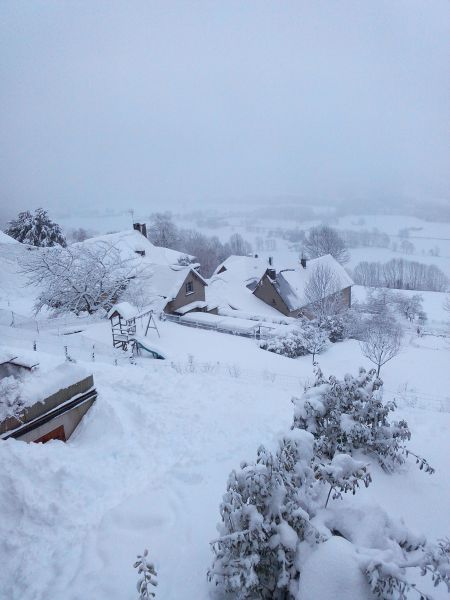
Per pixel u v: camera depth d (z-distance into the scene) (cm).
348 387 775
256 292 4328
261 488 505
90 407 995
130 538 618
